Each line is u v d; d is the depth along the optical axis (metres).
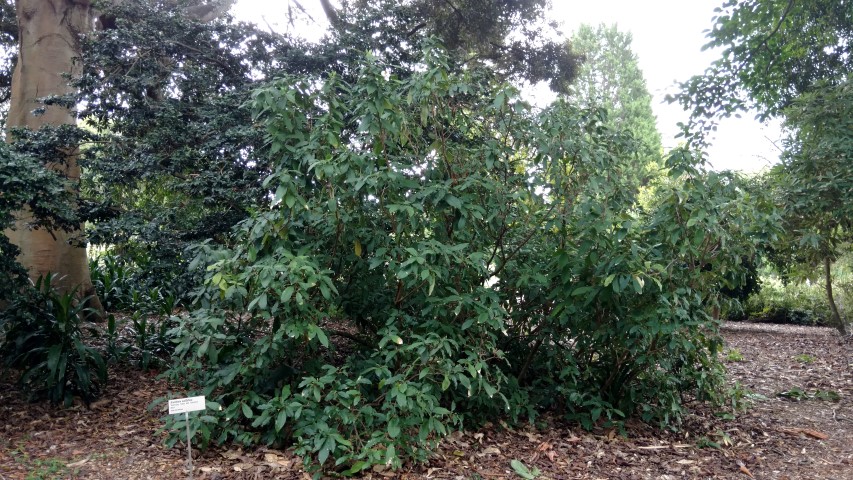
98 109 6.62
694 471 4.25
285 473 3.75
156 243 6.14
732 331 12.35
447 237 4.45
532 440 4.68
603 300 4.41
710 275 4.95
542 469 4.14
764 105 10.95
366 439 3.96
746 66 10.27
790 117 8.28
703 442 4.79
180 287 6.00
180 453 4.04
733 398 5.39
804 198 7.57
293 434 3.88
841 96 7.71
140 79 6.50
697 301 4.78
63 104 6.80
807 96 8.03
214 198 6.07
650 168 10.03
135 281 6.38
